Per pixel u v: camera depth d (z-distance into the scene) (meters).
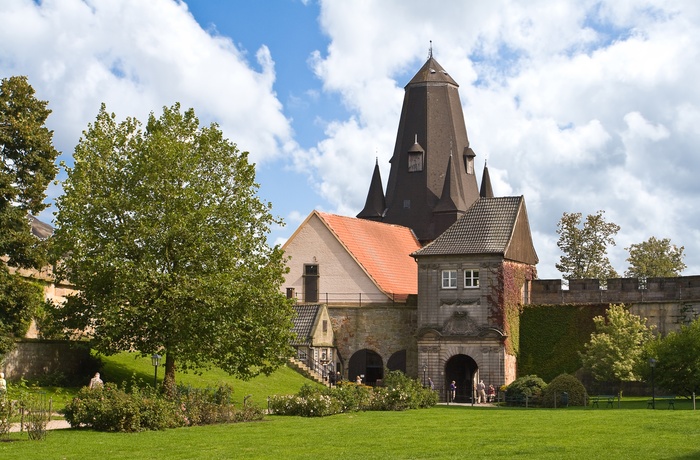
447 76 106.94
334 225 83.38
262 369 51.41
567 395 59.34
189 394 44.16
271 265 51.50
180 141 52.06
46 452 30.91
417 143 104.94
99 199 49.34
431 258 73.94
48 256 49.59
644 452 30.05
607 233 107.25
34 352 50.59
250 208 51.81
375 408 53.56
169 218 48.62
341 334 79.75
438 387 72.81
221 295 47.81
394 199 105.00
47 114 52.25
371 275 80.38
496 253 71.94
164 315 47.66
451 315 73.12
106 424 38.12
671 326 71.38
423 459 29.16
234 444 33.69
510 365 72.81
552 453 30.28
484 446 32.72
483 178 108.94
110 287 48.91
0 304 47.19
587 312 73.56
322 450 31.89
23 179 49.91
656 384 59.09
